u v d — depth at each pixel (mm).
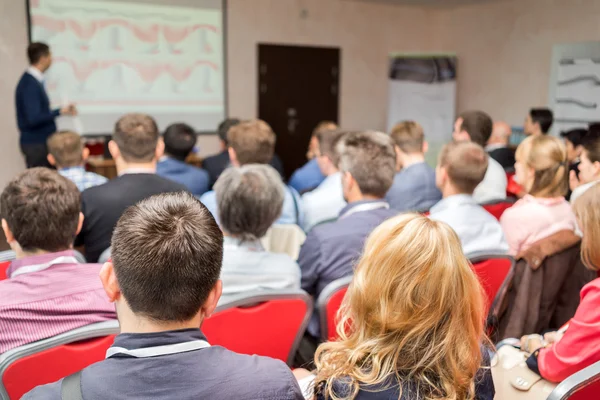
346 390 882
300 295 1502
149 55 6164
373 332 921
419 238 911
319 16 7254
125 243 800
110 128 6066
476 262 1812
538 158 2010
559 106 6465
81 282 1308
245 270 1588
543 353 1382
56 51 5656
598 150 2443
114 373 760
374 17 7672
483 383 983
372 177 1952
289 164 7398
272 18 6922
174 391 756
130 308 804
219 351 825
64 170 2832
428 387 867
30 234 1385
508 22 7090
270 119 7148
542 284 1937
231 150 2850
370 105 7891
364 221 1852
